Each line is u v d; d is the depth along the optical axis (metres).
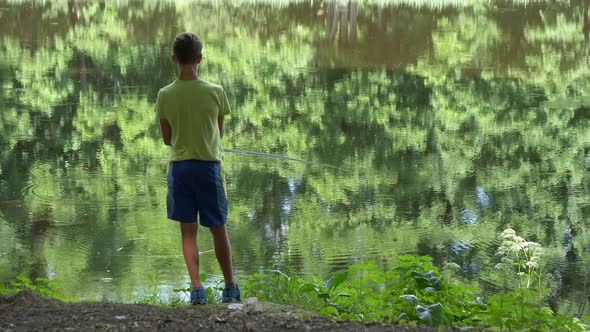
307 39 35.97
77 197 12.56
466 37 36.72
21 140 17.03
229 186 13.62
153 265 9.30
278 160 15.59
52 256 9.69
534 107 22.28
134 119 19.44
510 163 15.84
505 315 4.89
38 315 4.51
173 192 4.98
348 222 11.59
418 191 13.51
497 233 11.27
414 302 4.72
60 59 29.70
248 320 4.49
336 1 42.88
